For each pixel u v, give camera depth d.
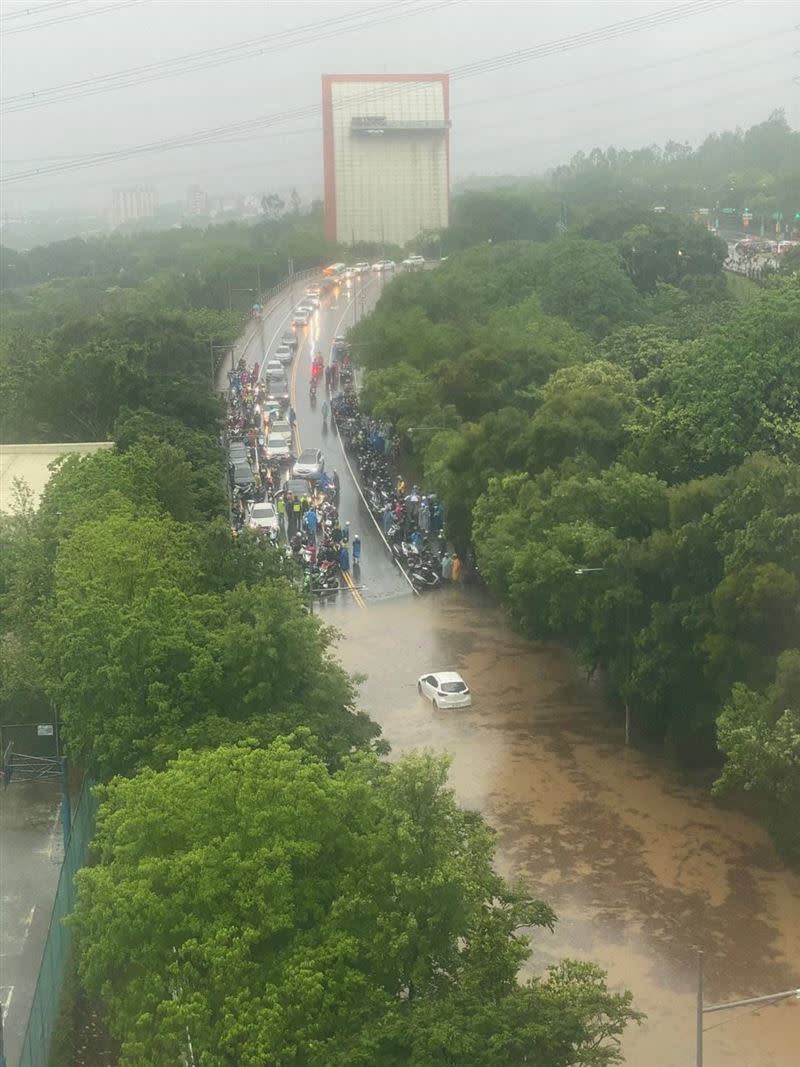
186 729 41.25
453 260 168.88
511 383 102.44
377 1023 27.11
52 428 99.00
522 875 46.34
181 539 58.38
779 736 44.56
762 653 51.22
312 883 30.39
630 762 56.06
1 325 159.25
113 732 41.56
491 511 72.06
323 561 82.38
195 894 29.59
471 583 81.94
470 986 28.67
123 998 30.34
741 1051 36.47
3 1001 37.22
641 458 72.19
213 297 183.00
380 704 62.62
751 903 44.47
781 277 122.50
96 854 41.38
